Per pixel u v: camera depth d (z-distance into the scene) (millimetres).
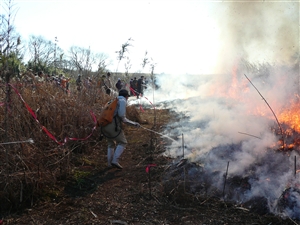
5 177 3871
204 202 3896
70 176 4781
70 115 6184
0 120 4508
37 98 5898
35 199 3975
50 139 5141
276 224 3340
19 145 4309
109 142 5496
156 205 3916
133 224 3498
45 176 4363
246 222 3418
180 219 3568
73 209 3834
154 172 4953
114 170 5254
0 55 4250
